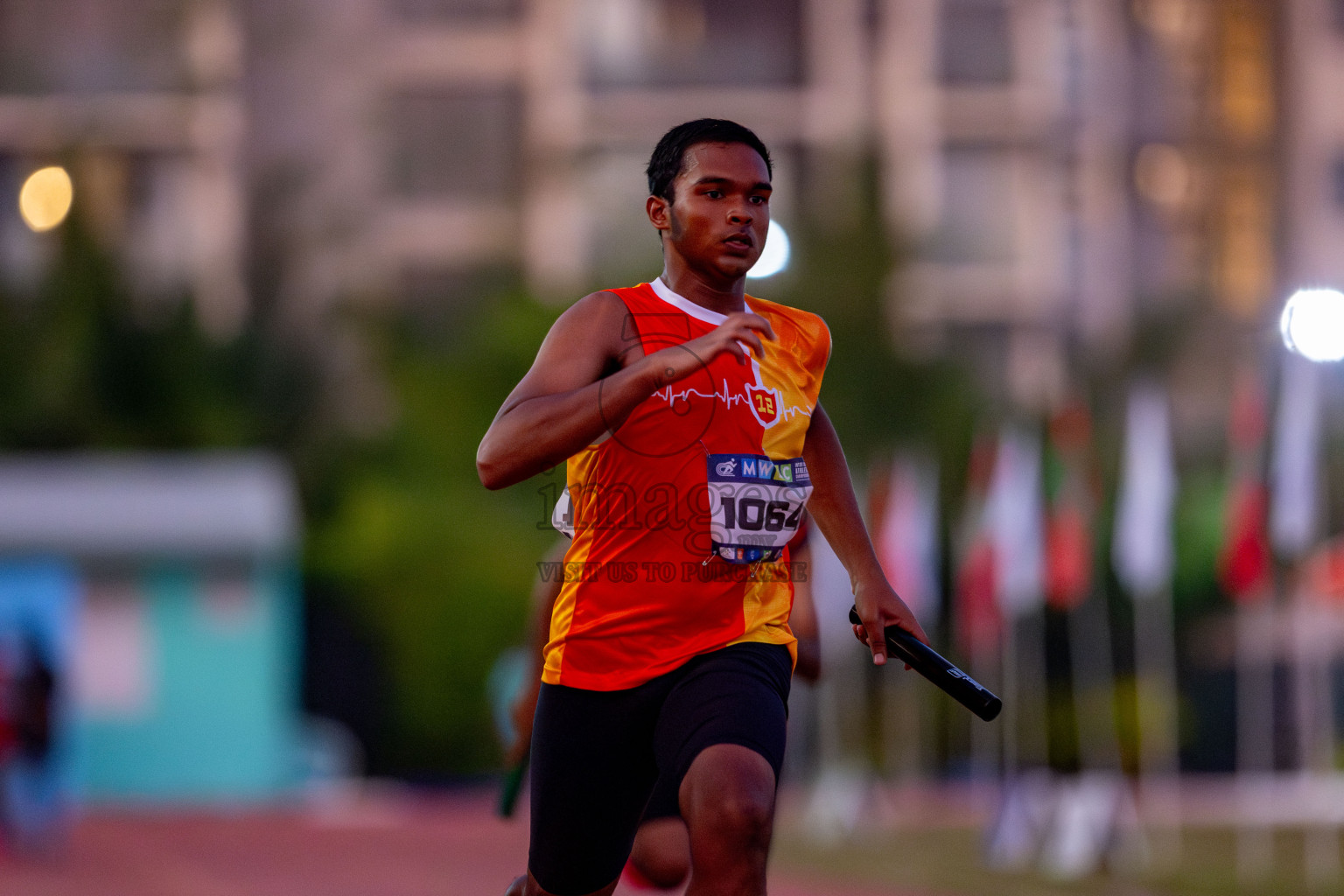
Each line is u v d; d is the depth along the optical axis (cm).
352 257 13212
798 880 4284
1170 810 6594
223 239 13338
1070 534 5253
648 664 1260
